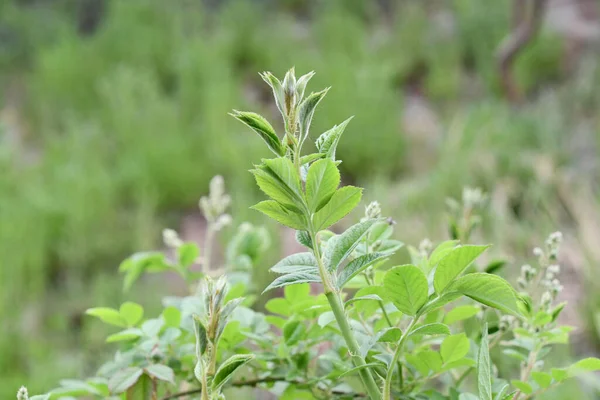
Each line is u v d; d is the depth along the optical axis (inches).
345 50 302.0
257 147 220.2
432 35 313.4
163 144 223.1
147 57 292.7
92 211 189.8
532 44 280.8
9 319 156.8
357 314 42.3
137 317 46.3
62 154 228.4
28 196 197.3
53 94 275.7
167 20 323.6
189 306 45.4
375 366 33.3
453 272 31.1
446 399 40.8
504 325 44.9
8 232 173.9
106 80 264.5
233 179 217.6
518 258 147.4
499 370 87.0
